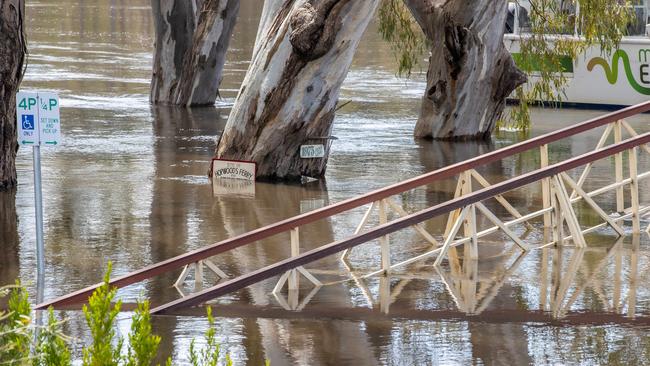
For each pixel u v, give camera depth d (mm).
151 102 79688
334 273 29859
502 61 62406
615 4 63562
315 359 21281
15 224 36562
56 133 28094
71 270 29938
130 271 29859
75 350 21359
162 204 41031
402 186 32406
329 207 30125
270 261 31531
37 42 126562
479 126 63062
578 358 21500
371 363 21078
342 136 63594
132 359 13930
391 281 28688
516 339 22844
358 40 47000
